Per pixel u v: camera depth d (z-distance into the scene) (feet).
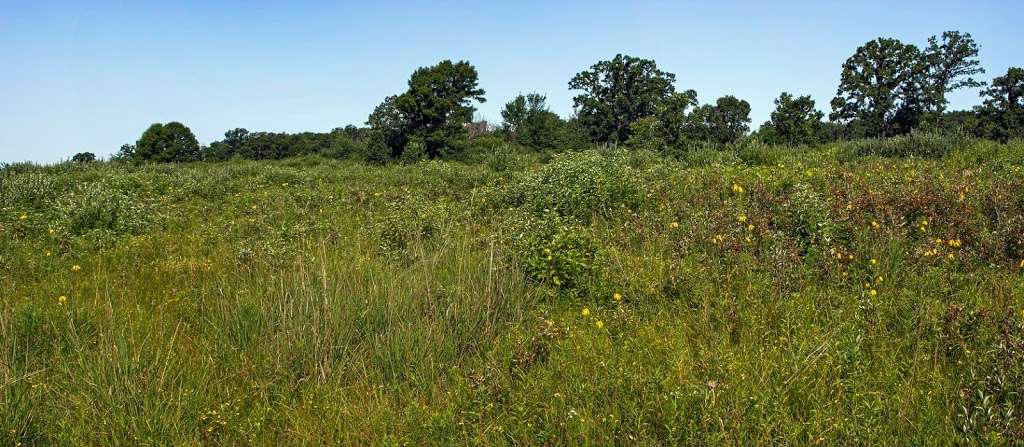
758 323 13.73
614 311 15.02
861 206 20.21
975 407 9.99
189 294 17.65
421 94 155.43
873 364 11.86
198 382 12.32
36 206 31.96
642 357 12.53
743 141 48.57
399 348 13.08
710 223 20.04
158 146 179.32
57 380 12.34
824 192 23.76
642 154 45.65
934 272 15.75
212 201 35.47
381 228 23.45
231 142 214.69
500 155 57.21
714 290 15.71
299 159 115.34
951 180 24.63
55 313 14.84
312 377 12.69
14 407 10.97
